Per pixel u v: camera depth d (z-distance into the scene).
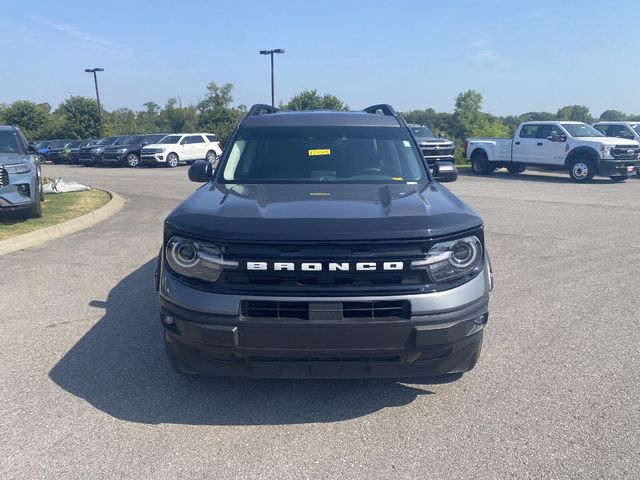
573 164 18.14
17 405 3.66
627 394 3.74
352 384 3.94
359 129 5.00
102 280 6.52
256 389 3.87
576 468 2.95
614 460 3.01
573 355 4.37
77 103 54.56
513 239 8.66
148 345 4.62
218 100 77.88
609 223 10.07
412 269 3.14
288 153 4.71
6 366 4.24
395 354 3.19
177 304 3.27
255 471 2.96
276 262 3.10
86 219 10.41
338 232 3.12
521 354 4.39
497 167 21.66
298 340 3.13
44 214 10.73
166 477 2.91
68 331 4.94
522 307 5.48
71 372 4.14
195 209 3.54
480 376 4.03
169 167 29.45
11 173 9.51
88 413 3.56
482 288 3.34
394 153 4.75
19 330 4.97
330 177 4.48
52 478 2.91
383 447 3.17
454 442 3.21
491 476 2.89
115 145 31.08
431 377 4.02
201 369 3.46
